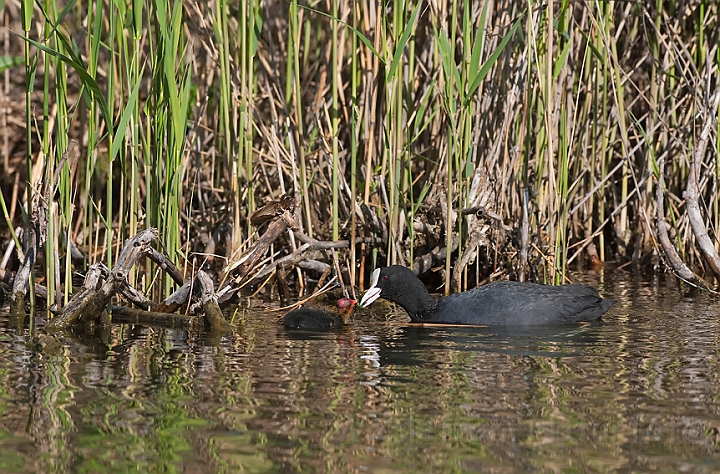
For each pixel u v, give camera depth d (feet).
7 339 32.37
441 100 44.34
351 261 41.60
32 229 38.32
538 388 25.67
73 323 34.63
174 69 35.35
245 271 39.40
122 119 33.83
